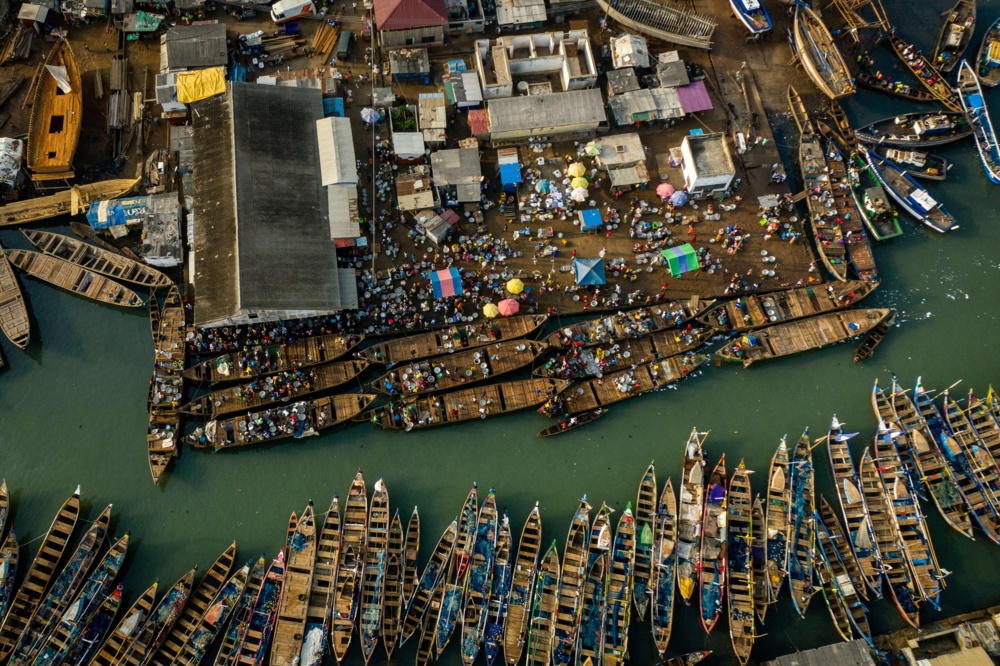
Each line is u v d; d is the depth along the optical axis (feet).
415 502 242.99
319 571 230.68
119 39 292.61
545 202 276.21
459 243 269.64
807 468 248.11
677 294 269.44
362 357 254.47
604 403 255.50
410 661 222.28
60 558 228.43
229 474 244.42
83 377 254.06
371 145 282.36
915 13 321.73
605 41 306.14
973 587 238.89
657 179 284.61
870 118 304.91
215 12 299.58
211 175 257.14
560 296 266.77
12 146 266.36
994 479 249.96
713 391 261.24
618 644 224.12
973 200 293.43
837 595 231.91
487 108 284.00
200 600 225.76
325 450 248.73
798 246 278.67
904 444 254.47
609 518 241.96
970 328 272.72
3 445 244.63
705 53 308.19
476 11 302.86
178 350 253.24
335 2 305.53
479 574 231.91
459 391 254.47
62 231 270.26
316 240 254.47
